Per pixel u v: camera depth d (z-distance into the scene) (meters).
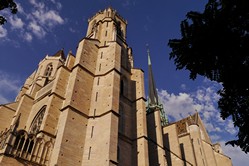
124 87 46.69
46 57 71.06
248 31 11.64
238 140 12.27
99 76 40.47
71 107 32.62
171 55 14.00
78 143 30.72
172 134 56.06
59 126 31.02
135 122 41.78
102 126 32.97
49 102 36.41
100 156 29.53
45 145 30.95
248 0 11.06
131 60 54.69
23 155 27.70
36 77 65.12
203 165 60.31
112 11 62.38
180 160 50.09
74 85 35.41
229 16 11.71
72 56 45.12
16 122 29.12
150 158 42.94
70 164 28.11
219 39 11.94
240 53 11.63
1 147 27.28
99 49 45.94
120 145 36.66
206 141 70.94
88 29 62.25
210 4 12.50
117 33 57.69
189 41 13.06
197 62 13.26
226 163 67.94
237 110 12.42
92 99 37.03
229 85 12.31
